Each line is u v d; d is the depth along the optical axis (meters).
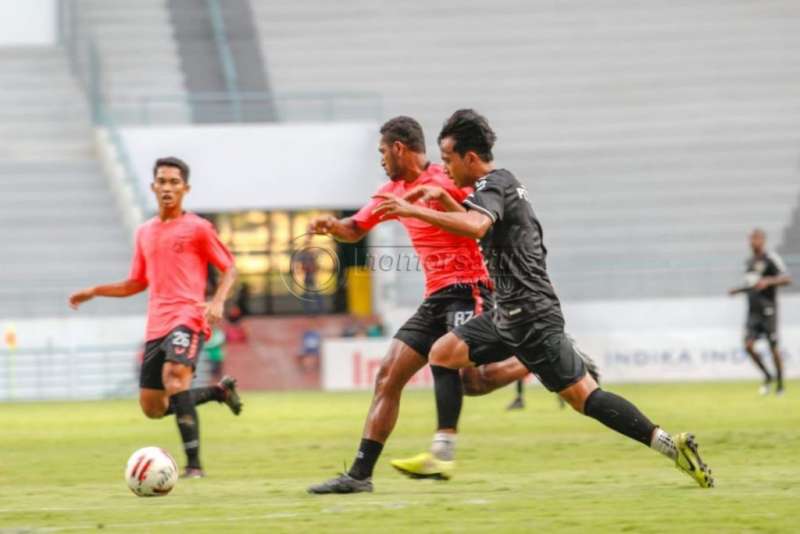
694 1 138.00
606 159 123.69
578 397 30.33
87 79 125.62
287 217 115.12
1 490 35.22
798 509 27.02
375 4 137.38
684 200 121.19
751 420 59.53
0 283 108.19
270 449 48.34
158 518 27.48
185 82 127.50
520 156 123.81
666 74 131.50
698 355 103.94
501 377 35.91
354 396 91.25
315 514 27.44
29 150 118.00
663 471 36.59
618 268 112.50
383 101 127.50
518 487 32.56
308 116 125.44
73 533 25.34
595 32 135.62
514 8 137.38
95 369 101.75
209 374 99.88
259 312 115.00
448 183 32.94
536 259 29.92
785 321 111.25
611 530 24.58
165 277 38.03
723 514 26.39
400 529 25.02
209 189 111.94
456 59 132.50
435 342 32.31
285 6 137.62
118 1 136.38
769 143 125.12
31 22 130.12
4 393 100.81
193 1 138.12
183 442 37.88
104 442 54.44
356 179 113.12
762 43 134.88
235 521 26.56
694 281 113.62
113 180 114.25
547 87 130.00
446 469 32.53
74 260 110.12
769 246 119.50
